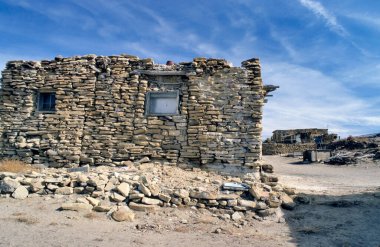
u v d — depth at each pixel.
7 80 11.58
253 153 10.10
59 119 11.11
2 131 11.27
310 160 27.84
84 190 8.03
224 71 10.76
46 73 11.57
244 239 6.06
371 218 7.81
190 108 10.66
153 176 9.09
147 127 10.82
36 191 7.99
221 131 10.38
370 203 9.24
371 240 6.24
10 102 11.46
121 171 9.65
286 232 6.70
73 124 11.02
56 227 5.93
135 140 10.76
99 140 10.90
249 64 10.73
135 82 11.13
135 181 8.30
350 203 9.16
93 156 10.81
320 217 7.88
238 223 7.16
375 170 20.81
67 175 8.61
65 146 10.89
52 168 10.60
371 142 30.98
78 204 7.11
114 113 11.01
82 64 11.40
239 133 10.30
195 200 7.96
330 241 6.16
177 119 10.73
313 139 41.62
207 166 10.31
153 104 11.16
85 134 10.99
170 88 11.12
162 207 7.75
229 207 7.87
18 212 6.66
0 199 7.52
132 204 7.50
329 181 15.45
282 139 42.94
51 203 7.38
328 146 35.84
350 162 24.72
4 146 11.20
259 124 10.27
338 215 8.05
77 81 11.30
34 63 11.62
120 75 11.24
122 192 7.75
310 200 9.38
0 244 4.86
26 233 5.47
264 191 8.62
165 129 10.73
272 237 6.31
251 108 10.38
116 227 6.25
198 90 10.72
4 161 10.62
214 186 8.73
